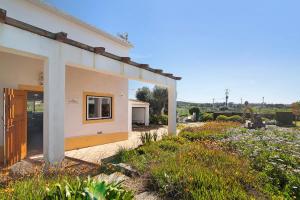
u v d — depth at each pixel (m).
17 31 3.69
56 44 4.48
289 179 3.92
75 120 8.05
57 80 4.50
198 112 27.12
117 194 2.28
